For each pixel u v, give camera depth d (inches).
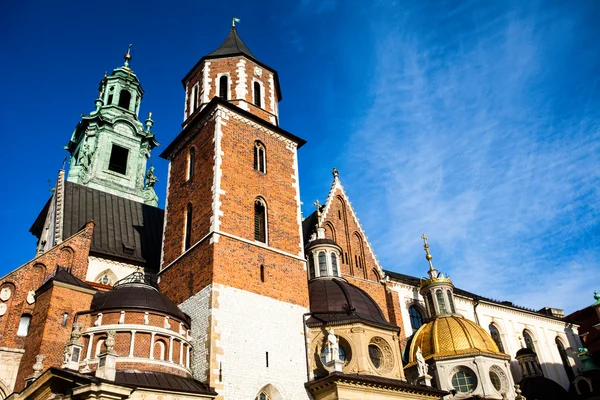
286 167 1601.9
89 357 1066.7
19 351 1243.8
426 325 1829.5
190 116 1686.8
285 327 1306.6
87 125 2923.2
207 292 1230.9
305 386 1257.4
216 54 1720.0
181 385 1051.9
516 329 2391.7
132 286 1216.8
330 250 1658.5
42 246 1962.4
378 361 1365.7
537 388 2047.2
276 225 1457.9
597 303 2262.6
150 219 1961.1
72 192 1870.1
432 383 1653.5
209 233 1311.5
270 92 1718.8
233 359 1167.0
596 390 2117.4
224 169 1417.3
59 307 1184.8
